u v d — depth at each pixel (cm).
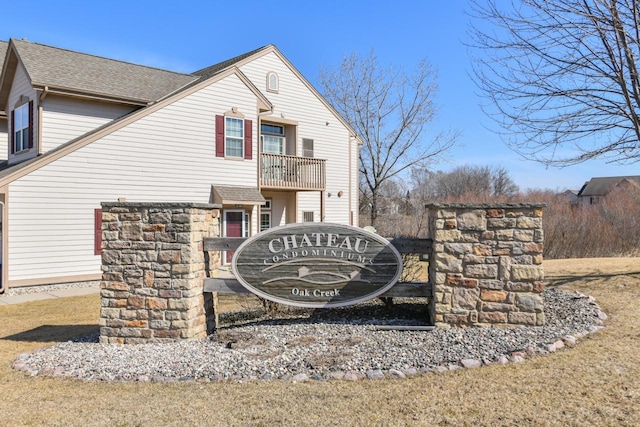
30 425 336
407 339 510
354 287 592
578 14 704
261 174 1642
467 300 550
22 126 1354
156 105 1338
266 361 453
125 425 332
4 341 619
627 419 320
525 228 541
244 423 329
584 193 4841
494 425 317
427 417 330
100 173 1233
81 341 594
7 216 1079
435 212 561
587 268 1038
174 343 543
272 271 597
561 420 321
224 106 1498
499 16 1110
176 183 1384
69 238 1176
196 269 573
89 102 1349
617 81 741
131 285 565
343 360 446
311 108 1953
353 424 323
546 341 485
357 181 2153
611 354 450
